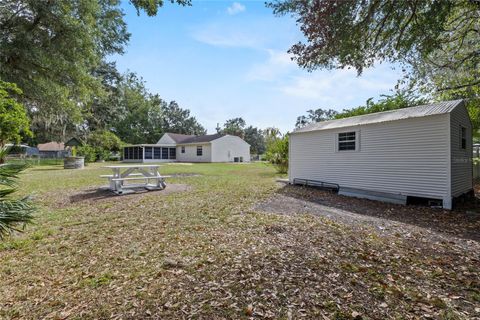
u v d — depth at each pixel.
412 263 2.98
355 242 3.65
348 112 13.14
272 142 15.66
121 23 13.93
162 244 3.62
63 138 26.27
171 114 47.88
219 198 6.98
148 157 30.30
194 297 2.29
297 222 4.65
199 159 30.59
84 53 11.34
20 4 10.12
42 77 11.35
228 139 31.11
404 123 7.02
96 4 11.19
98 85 13.20
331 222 4.73
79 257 3.24
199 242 3.67
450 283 2.53
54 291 2.49
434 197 6.45
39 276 2.79
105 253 3.35
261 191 8.30
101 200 6.72
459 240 3.88
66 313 2.13
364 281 2.54
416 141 6.79
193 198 6.96
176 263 2.97
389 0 4.10
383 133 7.49
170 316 2.04
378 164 7.61
